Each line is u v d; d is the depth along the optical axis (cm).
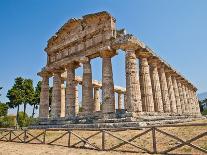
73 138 2073
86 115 3178
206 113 8938
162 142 1479
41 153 1349
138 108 2778
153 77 3584
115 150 1309
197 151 1145
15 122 6600
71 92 3581
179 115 3981
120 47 3045
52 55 4178
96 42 3347
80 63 3675
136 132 1994
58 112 3809
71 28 3859
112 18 3266
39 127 3538
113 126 2362
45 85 4144
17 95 6562
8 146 1781
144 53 3284
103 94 3059
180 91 5053
